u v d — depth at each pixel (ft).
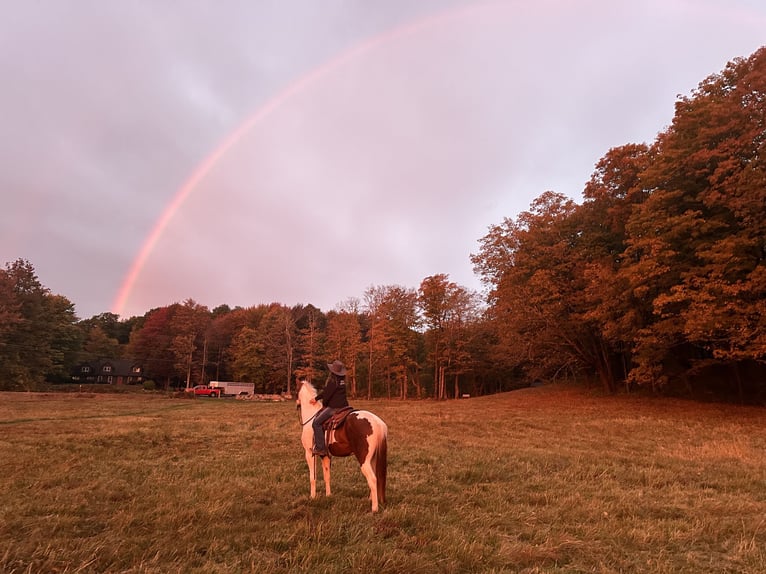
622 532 18.85
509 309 101.04
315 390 26.08
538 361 127.03
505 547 16.90
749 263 62.39
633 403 85.71
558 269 93.30
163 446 43.55
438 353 181.16
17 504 22.61
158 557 15.66
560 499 24.14
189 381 275.59
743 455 39.65
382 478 22.07
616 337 82.48
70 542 17.26
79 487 26.58
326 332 224.53
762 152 60.13
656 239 65.92
